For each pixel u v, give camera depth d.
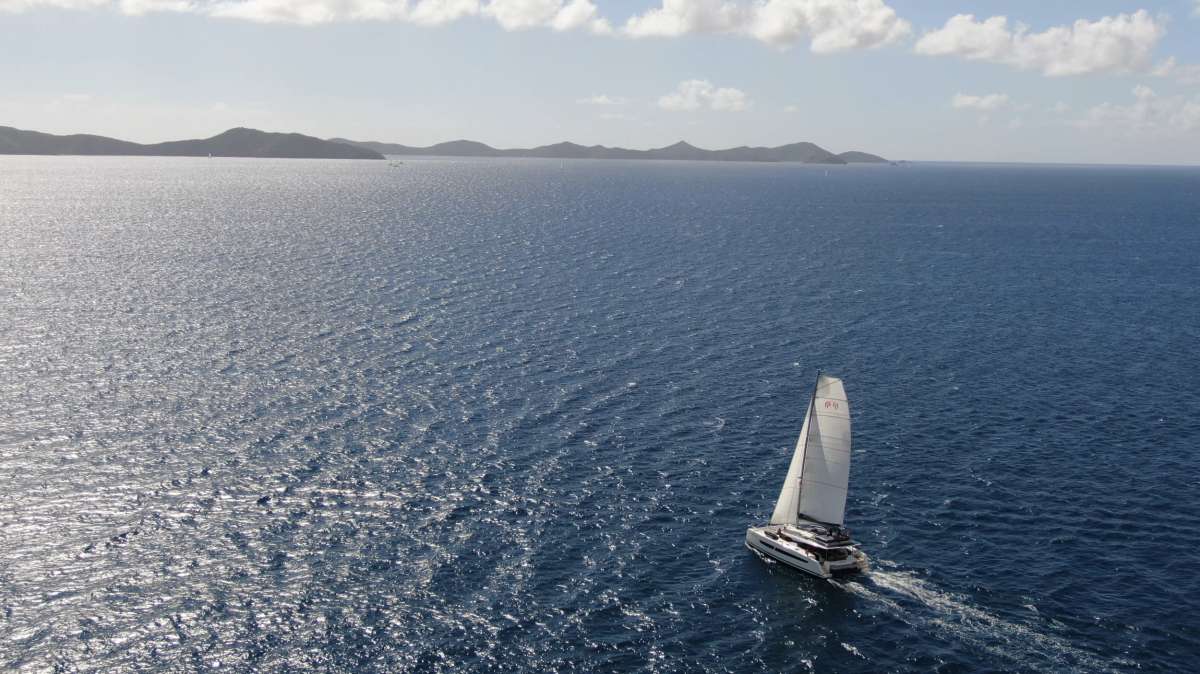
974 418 76.38
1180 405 80.00
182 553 51.97
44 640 43.66
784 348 98.44
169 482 60.97
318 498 59.28
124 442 67.44
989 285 140.12
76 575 49.34
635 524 57.09
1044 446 70.12
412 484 61.78
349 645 43.94
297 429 70.94
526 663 42.81
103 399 76.50
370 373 85.56
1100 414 77.56
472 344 96.94
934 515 58.59
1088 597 48.84
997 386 85.38
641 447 69.25
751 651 44.28
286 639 44.31
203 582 49.12
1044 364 93.12
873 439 71.56
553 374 86.94
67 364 86.12
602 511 58.69
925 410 78.38
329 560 51.69
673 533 56.12
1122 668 42.84
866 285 138.12
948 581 50.75
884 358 94.88
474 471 64.12
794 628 46.19
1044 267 160.00
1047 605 48.16
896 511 59.22
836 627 46.38
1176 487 62.62
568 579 50.41
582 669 42.47
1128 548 54.12
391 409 75.94
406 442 68.94
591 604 48.00
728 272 148.12
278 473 62.84
